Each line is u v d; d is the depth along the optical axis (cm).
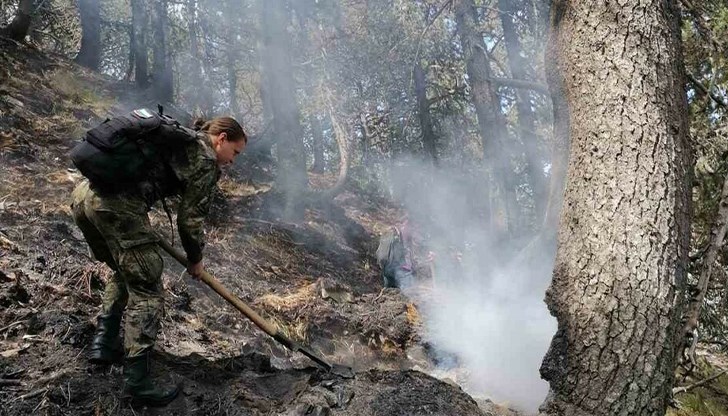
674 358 277
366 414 264
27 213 433
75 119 685
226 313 422
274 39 759
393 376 303
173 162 245
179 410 255
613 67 302
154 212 553
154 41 1093
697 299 317
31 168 523
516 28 1020
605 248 280
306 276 626
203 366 297
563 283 295
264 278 567
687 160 301
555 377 280
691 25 429
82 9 1180
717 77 424
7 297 306
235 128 262
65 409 240
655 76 298
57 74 809
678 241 279
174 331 351
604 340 269
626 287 271
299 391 280
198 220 252
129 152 236
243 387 280
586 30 315
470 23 865
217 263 540
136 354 246
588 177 297
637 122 291
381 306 581
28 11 911
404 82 1027
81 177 542
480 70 861
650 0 306
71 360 271
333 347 484
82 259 392
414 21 884
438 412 271
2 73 706
